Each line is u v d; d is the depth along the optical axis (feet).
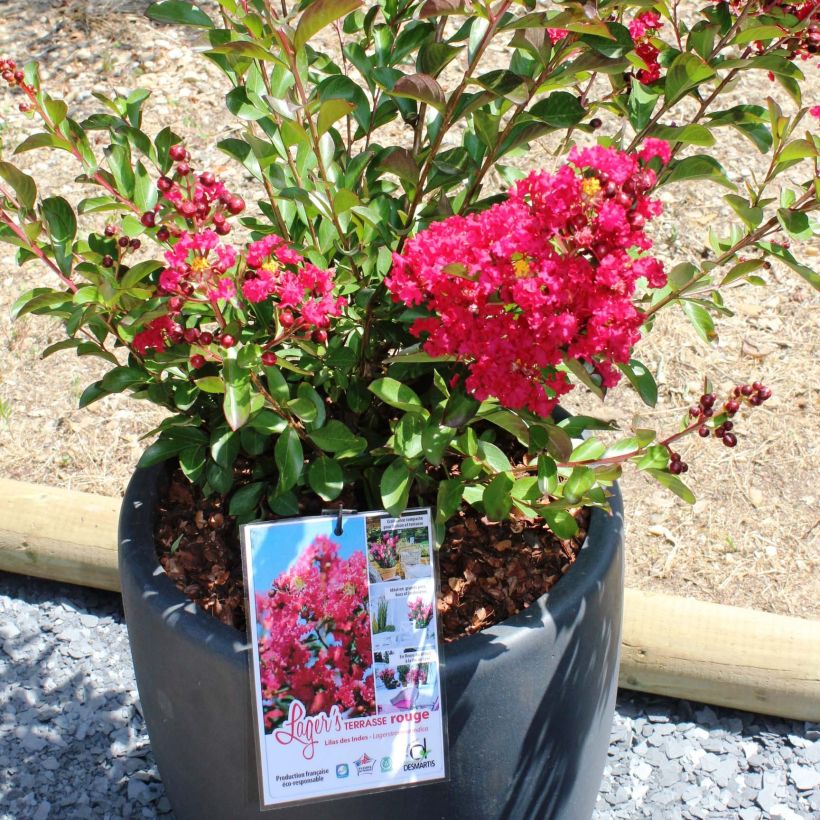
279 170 5.03
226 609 5.16
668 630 7.14
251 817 5.17
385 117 5.61
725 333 10.34
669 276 4.74
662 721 7.40
